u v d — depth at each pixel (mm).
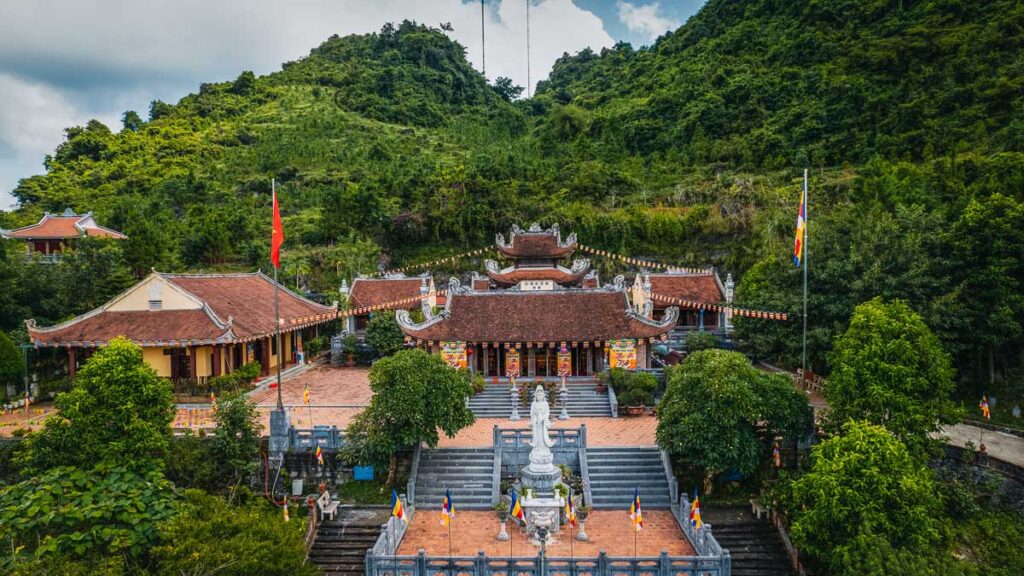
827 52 107125
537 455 30969
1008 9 90250
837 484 24219
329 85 160750
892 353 29031
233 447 31609
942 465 32719
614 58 161875
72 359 45188
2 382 43812
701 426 29984
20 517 23078
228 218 82438
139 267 65438
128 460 27781
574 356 47156
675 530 28984
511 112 145250
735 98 110625
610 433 37500
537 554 26641
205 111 147000
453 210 90938
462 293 49031
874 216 50969
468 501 31922
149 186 105562
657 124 113500
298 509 31953
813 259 42844
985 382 40094
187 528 21688
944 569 23000
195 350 44750
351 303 61844
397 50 174875
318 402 43594
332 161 117875
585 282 66938
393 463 33562
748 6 129875
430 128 143500
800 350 41562
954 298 37094
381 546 25375
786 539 28516
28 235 72062
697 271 66375
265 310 51875
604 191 97188
